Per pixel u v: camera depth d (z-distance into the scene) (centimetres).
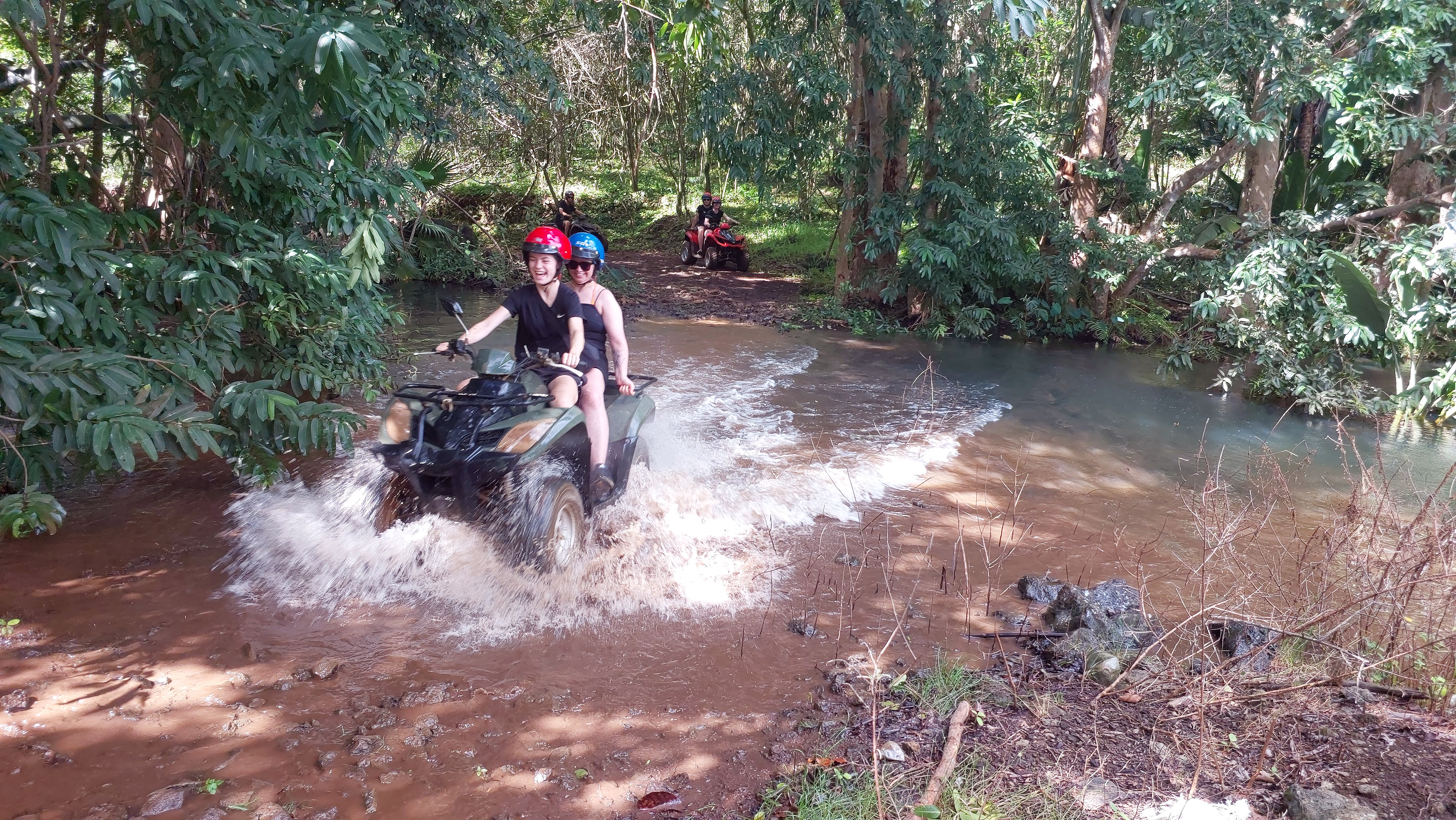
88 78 649
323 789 311
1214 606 430
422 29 1054
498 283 1551
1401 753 335
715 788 321
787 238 2234
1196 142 1661
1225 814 299
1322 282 1029
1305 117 1460
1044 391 1015
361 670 389
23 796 299
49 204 436
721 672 402
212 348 522
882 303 1483
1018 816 299
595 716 363
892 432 809
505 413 468
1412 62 977
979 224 1269
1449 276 938
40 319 446
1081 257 1362
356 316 634
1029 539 579
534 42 1706
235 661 390
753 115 1392
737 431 780
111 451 495
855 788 316
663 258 2138
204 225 591
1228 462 763
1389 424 941
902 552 550
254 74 451
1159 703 378
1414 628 422
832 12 1303
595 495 517
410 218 828
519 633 429
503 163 2166
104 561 472
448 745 339
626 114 2378
